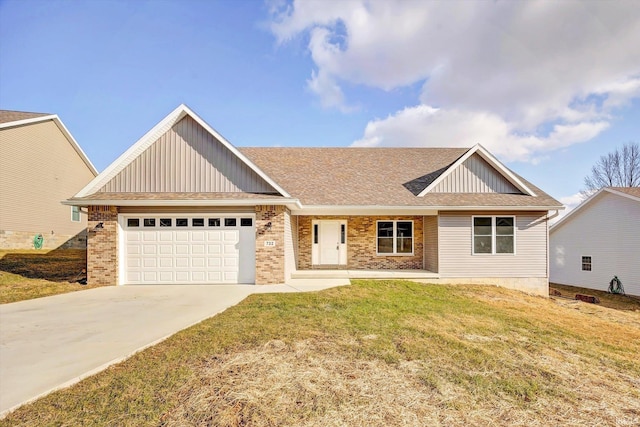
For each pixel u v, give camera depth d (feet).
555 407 14.51
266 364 17.54
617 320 36.19
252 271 42.57
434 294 38.73
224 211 42.65
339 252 55.47
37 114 66.95
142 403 13.70
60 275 47.19
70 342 21.02
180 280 42.52
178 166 43.37
